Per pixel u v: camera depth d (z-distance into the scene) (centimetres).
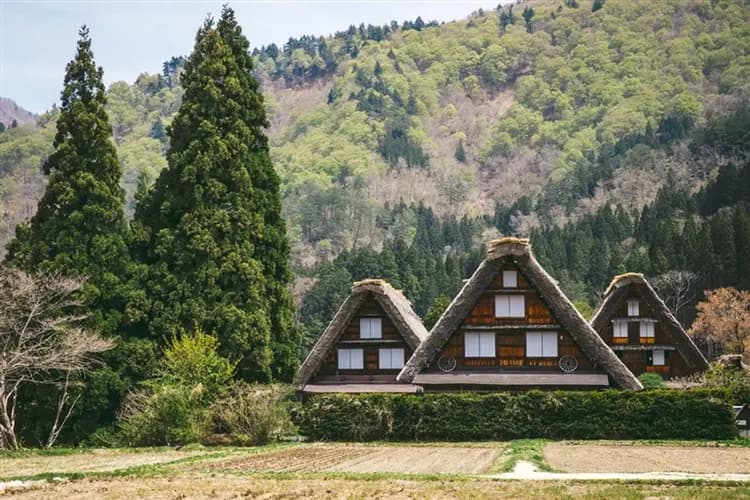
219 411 4812
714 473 3133
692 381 6444
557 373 5206
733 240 10225
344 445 4591
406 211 17838
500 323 5262
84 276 5197
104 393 5153
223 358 5134
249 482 2919
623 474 3089
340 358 5984
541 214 16962
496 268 5244
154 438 4716
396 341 5916
